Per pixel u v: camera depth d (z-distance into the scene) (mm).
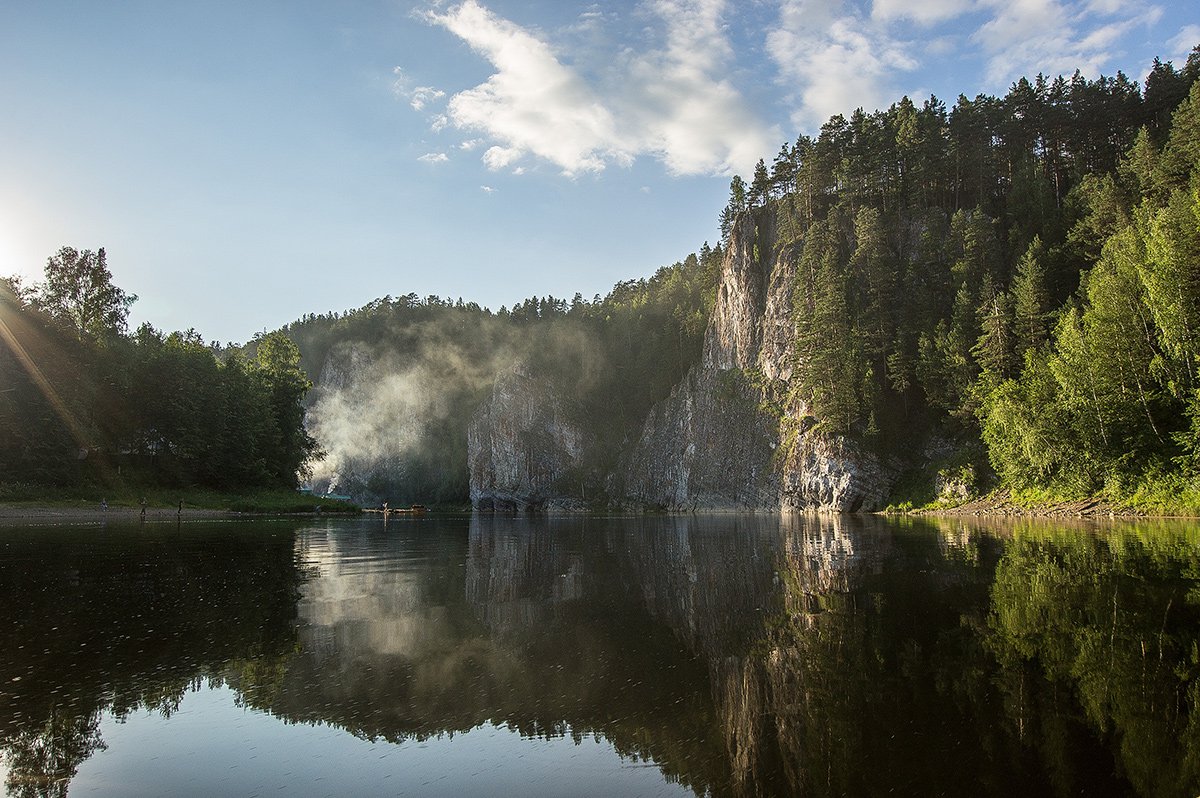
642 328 156000
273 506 76375
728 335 113875
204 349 83938
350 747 7801
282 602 17094
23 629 13578
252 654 11836
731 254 115312
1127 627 12570
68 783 6723
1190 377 40781
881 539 34906
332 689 9930
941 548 28234
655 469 125812
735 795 6512
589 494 144000
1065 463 49625
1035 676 9914
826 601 16938
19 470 57938
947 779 6715
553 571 24375
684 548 33969
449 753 7684
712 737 8125
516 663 11477
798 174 103438
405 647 12562
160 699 9422
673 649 12469
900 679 10102
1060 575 18844
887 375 76375
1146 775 6656
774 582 20672
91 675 10445
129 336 75312
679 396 126562
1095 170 83125
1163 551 23016
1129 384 45031
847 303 80875
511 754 7625
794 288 97312
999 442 56344
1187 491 39875
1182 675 9688
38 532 37969
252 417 81375
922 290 76250
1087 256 62375
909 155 89188
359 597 18078
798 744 7801
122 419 68500
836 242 90062
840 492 73812
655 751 7734
